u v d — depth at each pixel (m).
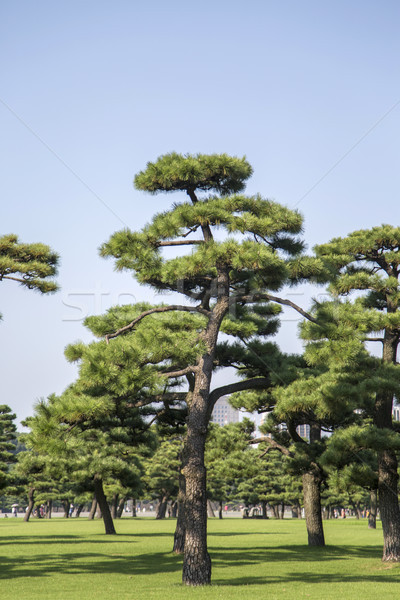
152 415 28.30
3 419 49.19
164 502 70.88
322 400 19.12
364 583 15.80
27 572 18.47
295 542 31.58
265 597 13.09
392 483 20.70
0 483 35.47
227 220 16.11
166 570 19.08
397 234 21.69
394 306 21.27
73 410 14.31
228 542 31.70
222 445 28.02
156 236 16.48
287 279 17.09
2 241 19.30
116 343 15.21
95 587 15.04
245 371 24.75
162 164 17.19
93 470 31.77
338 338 17.12
